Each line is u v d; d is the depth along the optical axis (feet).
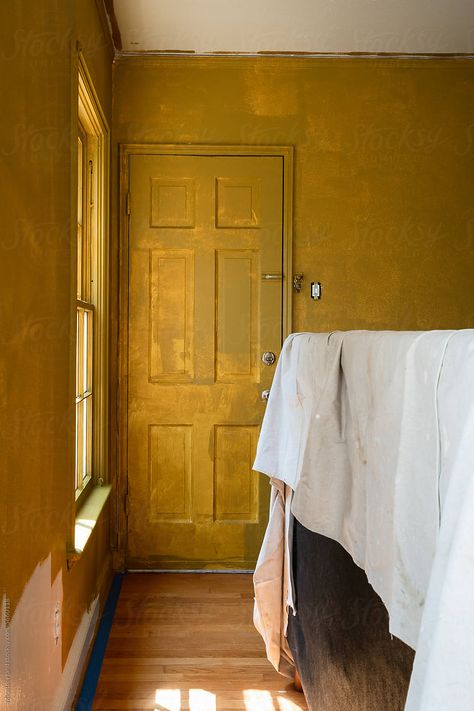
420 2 9.16
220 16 9.57
